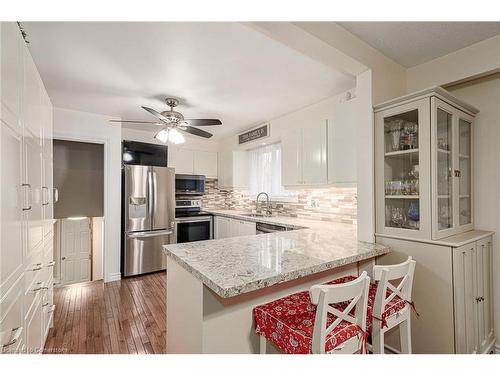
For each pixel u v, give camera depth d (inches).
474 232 74.2
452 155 68.6
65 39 67.3
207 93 106.7
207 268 48.5
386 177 72.6
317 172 107.5
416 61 80.4
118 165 139.0
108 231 136.5
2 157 40.2
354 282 41.4
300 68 85.7
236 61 80.4
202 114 135.9
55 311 101.3
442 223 65.8
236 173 182.4
